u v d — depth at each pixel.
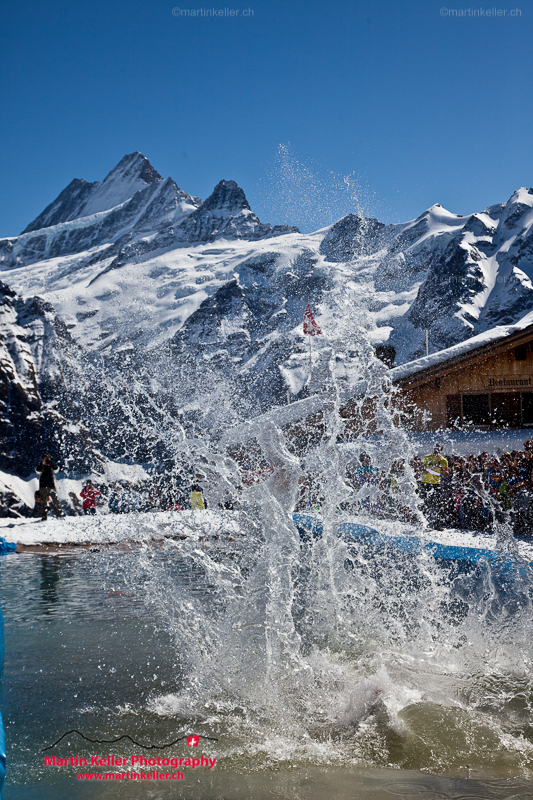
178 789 3.27
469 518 12.76
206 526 6.22
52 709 4.48
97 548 13.20
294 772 3.46
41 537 15.06
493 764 3.50
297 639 5.33
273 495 5.80
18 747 3.88
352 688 4.77
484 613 6.55
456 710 4.32
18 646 6.04
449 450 15.98
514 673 5.04
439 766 3.49
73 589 9.02
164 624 6.77
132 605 7.79
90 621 7.02
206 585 8.42
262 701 4.57
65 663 5.50
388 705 4.38
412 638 5.87
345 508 9.02
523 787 3.20
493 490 12.41
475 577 8.12
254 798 3.15
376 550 9.16
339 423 7.64
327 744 3.87
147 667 5.34
